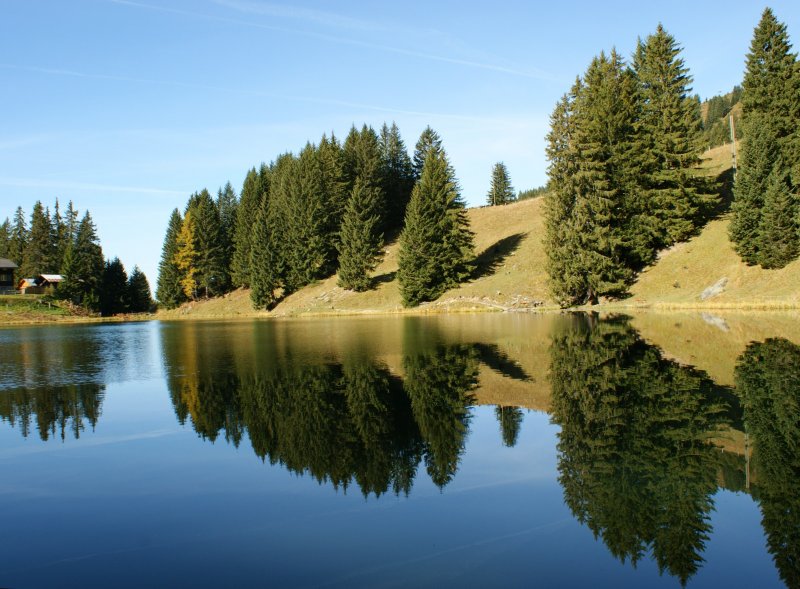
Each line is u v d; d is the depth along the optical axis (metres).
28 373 21.91
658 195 47.75
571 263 45.84
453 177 58.72
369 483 9.12
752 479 8.74
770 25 47.38
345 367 20.53
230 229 96.88
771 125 45.62
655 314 36.19
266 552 6.81
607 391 14.92
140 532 7.51
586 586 5.83
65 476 9.87
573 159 47.34
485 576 6.09
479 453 10.48
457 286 58.00
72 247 89.88
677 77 50.59
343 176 80.12
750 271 39.94
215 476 9.64
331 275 74.31
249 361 23.23
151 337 38.94
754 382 15.01
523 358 21.00
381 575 6.16
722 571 6.14
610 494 8.37
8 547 7.17
